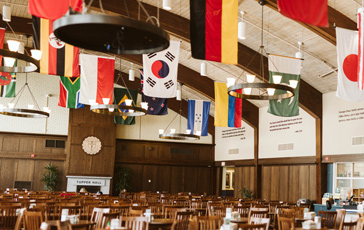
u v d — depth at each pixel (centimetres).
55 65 1407
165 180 2928
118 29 508
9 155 2594
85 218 1056
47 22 1414
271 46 1903
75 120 2700
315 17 840
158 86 1431
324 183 2022
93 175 2678
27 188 2608
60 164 2678
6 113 1764
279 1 816
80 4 870
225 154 2897
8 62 1006
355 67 1119
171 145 2956
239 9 1670
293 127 2250
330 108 2014
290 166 2262
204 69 1938
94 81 1598
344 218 990
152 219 886
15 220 970
